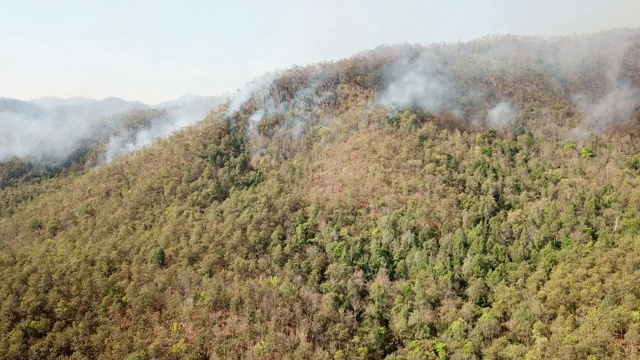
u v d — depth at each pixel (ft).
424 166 392.47
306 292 280.92
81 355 246.06
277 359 241.55
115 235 367.66
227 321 263.49
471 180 368.27
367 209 358.43
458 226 320.70
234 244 326.44
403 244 311.27
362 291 289.94
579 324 221.66
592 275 242.37
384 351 255.09
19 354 243.60
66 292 285.43
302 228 339.98
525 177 374.84
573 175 369.09
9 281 293.02
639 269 238.07
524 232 297.33
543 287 249.75
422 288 276.62
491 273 275.59
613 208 302.86
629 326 207.41
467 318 255.09
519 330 233.14
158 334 256.11
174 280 295.69
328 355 239.71
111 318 270.26
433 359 234.99
